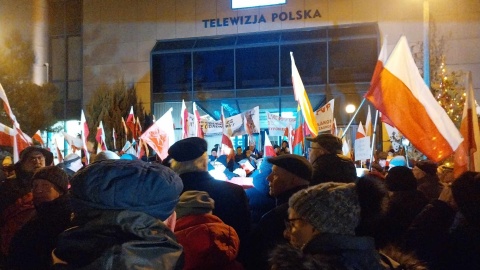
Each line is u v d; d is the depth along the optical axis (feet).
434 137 15.81
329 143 13.83
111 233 5.77
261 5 79.05
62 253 5.87
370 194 7.02
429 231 11.34
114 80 85.87
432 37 70.33
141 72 84.23
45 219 10.16
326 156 13.34
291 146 39.50
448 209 11.67
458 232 10.57
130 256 5.58
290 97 75.61
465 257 10.29
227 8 80.79
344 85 73.46
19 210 12.67
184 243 8.70
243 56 78.43
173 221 6.88
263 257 10.85
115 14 86.53
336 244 6.60
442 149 15.69
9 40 75.36
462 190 10.43
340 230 6.72
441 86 51.24
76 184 5.88
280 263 6.28
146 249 5.78
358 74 73.41
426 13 42.32
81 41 89.35
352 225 6.79
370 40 73.10
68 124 90.07
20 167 15.08
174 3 83.51
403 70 16.43
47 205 10.40
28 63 77.10
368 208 6.97
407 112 16.17
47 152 15.88
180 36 83.20
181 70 81.92
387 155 44.21
